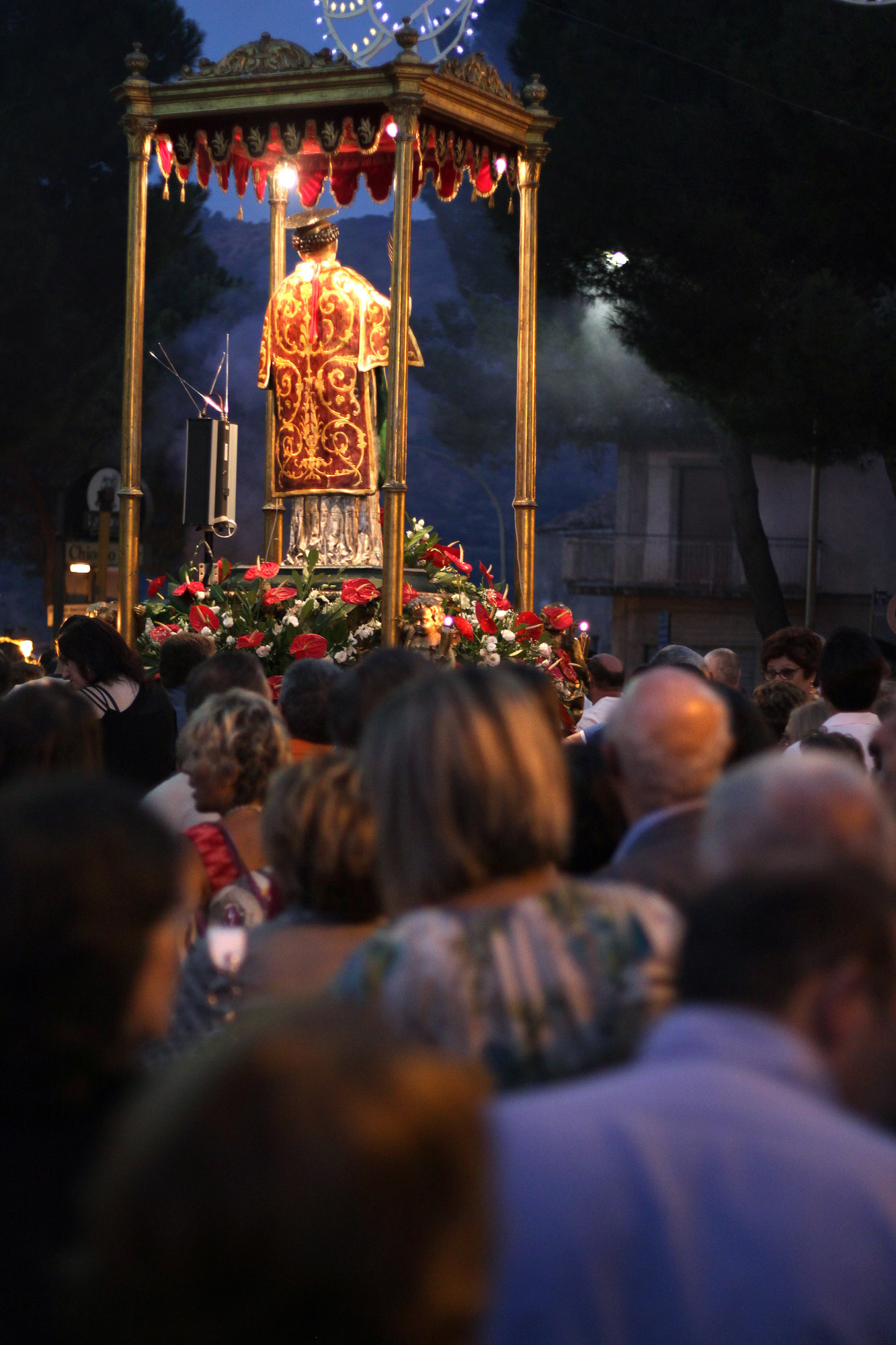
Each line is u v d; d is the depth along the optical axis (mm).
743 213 21188
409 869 2400
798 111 19375
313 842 2908
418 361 9656
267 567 9094
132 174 9906
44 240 31812
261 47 9477
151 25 33906
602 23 23781
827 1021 1659
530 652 9219
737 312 20906
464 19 10133
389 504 8906
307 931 2918
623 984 2285
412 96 9062
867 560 35250
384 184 11062
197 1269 983
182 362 37812
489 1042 2201
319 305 10070
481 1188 1039
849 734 5848
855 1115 1691
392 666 4172
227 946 3117
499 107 10008
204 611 8859
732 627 37312
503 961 2244
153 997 1800
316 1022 1061
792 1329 1446
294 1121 997
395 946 2262
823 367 18656
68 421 34562
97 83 32688
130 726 6051
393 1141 1002
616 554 37125
